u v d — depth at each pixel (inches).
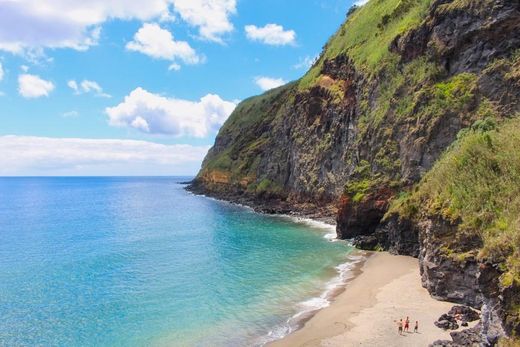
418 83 2100.1
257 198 4111.7
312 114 3535.9
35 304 1279.5
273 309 1183.6
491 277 802.8
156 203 4985.2
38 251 2113.7
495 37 1774.1
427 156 1897.1
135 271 1658.5
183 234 2568.9
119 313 1189.1
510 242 808.9
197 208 4119.1
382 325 1004.6
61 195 7229.3
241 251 2000.5
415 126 2004.2
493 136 1250.6
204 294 1336.1
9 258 1946.4
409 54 2276.1
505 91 1685.5
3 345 998.4
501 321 706.2
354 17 3816.4
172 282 1486.2
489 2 1796.3
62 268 1733.5
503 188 1063.0
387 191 2094.0
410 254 1748.3
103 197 6520.7
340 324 1037.2
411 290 1261.1
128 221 3284.9
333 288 1357.0
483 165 1153.4
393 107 2233.0
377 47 2765.7
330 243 2130.9
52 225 3127.5
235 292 1348.4
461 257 1096.8
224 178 5378.9
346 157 2824.8
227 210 3821.4
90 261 1856.5
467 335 839.7
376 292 1267.2
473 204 1106.1
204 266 1710.1
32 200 5989.2
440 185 1291.8
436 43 2046.0
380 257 1758.1
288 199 3713.1
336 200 2957.7
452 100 1852.9
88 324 1115.9
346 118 2920.8
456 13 1943.9
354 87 2893.7
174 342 991.0
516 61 1688.0
